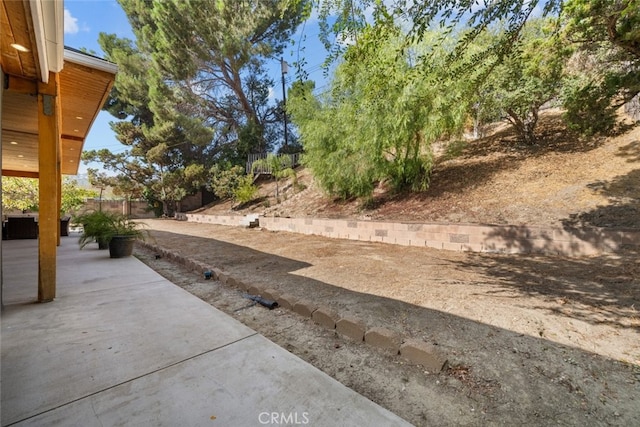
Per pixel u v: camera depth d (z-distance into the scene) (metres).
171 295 3.08
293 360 1.82
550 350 1.84
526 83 6.31
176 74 15.05
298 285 3.37
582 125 4.29
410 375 1.68
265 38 15.56
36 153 6.34
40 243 2.89
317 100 8.36
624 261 3.54
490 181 6.59
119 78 16.14
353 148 7.11
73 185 11.97
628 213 4.27
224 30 13.84
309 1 2.32
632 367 1.65
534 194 5.61
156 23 14.35
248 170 15.66
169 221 14.76
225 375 1.66
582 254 4.05
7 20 2.07
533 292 2.87
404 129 6.08
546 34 4.46
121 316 2.50
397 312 2.50
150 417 1.33
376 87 3.15
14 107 3.92
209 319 2.44
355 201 8.45
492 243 4.81
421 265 4.20
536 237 4.42
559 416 1.33
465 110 5.50
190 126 15.70
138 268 4.33
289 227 8.56
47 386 1.54
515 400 1.44
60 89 3.79
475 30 2.43
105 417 1.32
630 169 5.23
